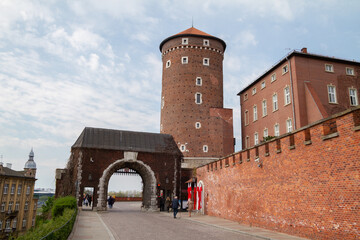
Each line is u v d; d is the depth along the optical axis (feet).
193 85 168.86
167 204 118.32
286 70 118.52
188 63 171.83
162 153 129.08
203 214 100.48
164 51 183.83
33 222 215.31
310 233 46.34
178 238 47.60
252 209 66.18
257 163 65.26
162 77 182.91
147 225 66.95
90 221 73.92
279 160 56.80
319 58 115.03
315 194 46.01
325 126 44.70
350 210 38.91
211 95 170.19
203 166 103.40
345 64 118.32
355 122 39.09
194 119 164.14
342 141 41.16
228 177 81.05
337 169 41.78
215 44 179.42
